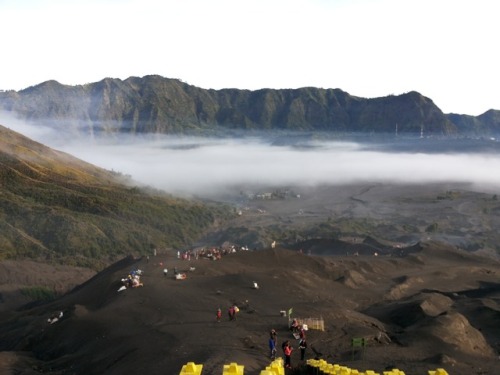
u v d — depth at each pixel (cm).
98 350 5069
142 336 4956
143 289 6612
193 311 5766
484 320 7331
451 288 9731
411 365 4394
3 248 15288
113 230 18188
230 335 4794
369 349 4869
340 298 7775
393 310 7100
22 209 17612
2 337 6994
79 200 19600
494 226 19812
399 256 12519
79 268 14875
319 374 3469
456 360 4894
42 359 5584
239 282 7112
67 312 6762
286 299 6519
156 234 19362
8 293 11969
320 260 9806
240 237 19862
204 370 3688
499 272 11419
